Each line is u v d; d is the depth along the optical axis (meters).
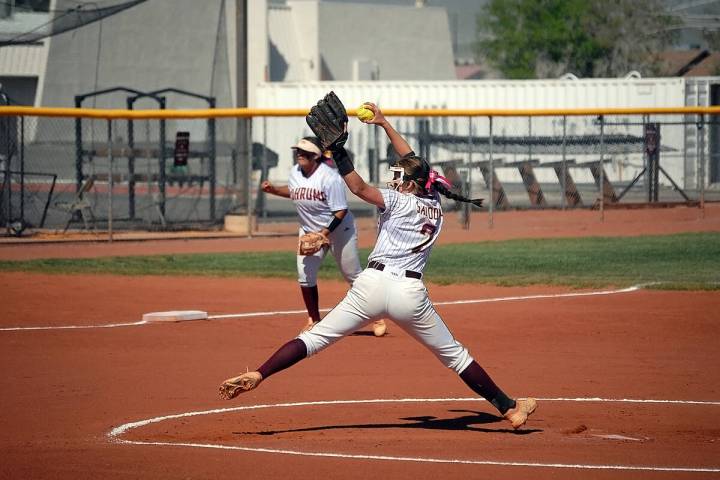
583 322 49.06
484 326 48.09
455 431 28.81
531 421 30.27
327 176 42.62
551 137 126.56
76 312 52.28
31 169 137.62
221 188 139.12
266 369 26.98
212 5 142.25
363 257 75.12
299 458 25.03
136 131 140.38
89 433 28.06
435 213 26.89
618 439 27.95
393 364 39.38
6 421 29.67
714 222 102.31
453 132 152.25
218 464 24.30
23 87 159.75
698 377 37.25
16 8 126.06
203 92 141.25
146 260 75.06
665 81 144.50
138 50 140.38
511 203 125.81
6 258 77.06
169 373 37.41
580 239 88.44
